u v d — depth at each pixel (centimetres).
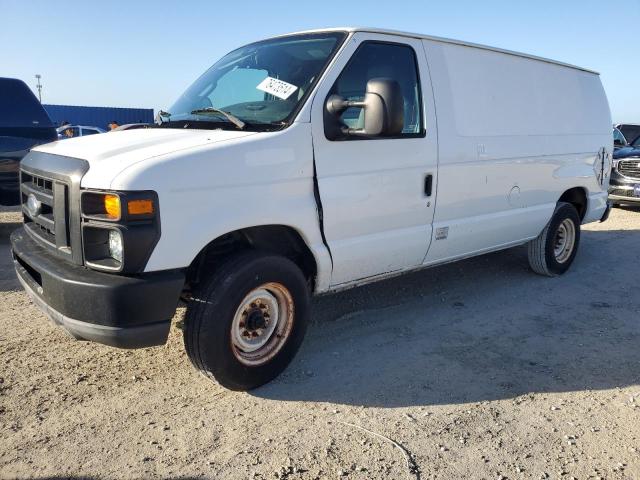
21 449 296
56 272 311
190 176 310
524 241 596
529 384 385
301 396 361
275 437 314
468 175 482
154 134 365
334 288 409
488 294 579
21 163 400
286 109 368
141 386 366
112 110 3148
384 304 537
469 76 489
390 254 432
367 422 332
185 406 344
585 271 677
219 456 295
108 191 294
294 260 402
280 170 350
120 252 295
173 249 306
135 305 298
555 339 465
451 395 367
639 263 719
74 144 363
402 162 422
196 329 331
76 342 427
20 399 344
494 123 511
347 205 389
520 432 326
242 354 355
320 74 377
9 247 737
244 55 451
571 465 296
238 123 364
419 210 445
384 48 420
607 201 707
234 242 363
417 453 303
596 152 664
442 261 496
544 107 579
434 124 448
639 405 360
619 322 507
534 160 559
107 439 307
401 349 436
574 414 347
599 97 678
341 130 373
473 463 296
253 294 351
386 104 342
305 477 280
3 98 733
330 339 451
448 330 478
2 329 448
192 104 433
